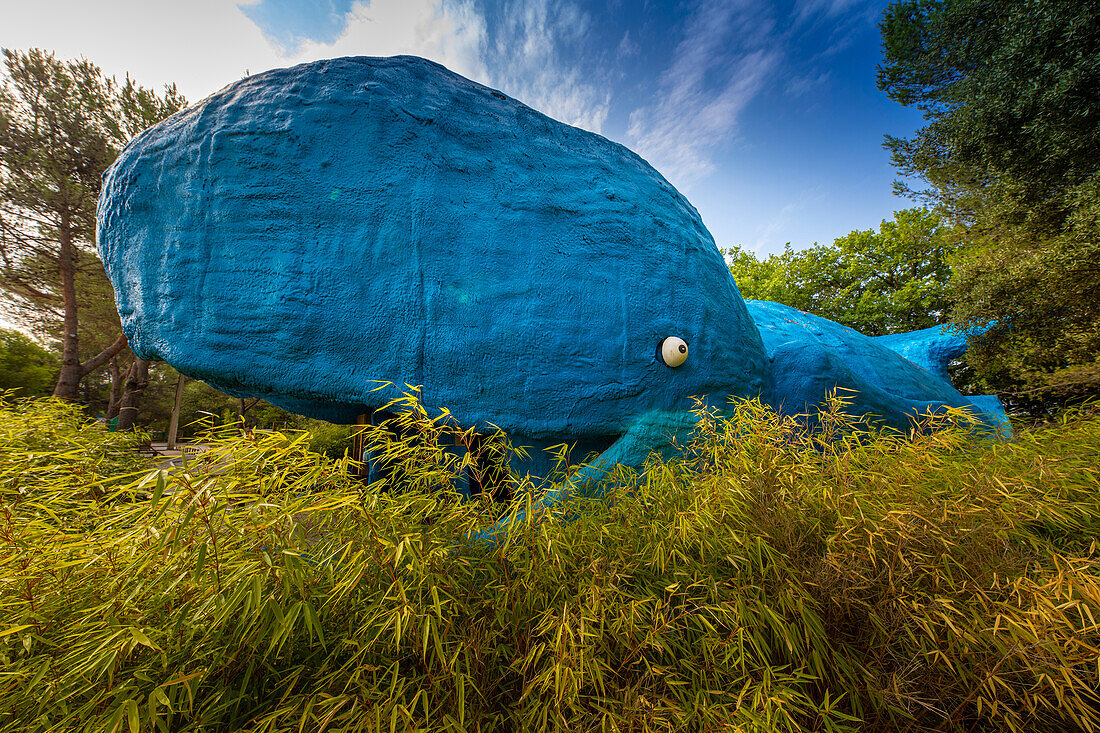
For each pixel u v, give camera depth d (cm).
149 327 210
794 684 124
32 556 103
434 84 271
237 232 211
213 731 100
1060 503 157
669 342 254
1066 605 105
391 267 223
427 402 223
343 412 258
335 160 225
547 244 253
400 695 99
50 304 994
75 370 920
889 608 126
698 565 134
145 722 82
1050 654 109
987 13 509
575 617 109
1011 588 121
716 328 280
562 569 127
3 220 852
